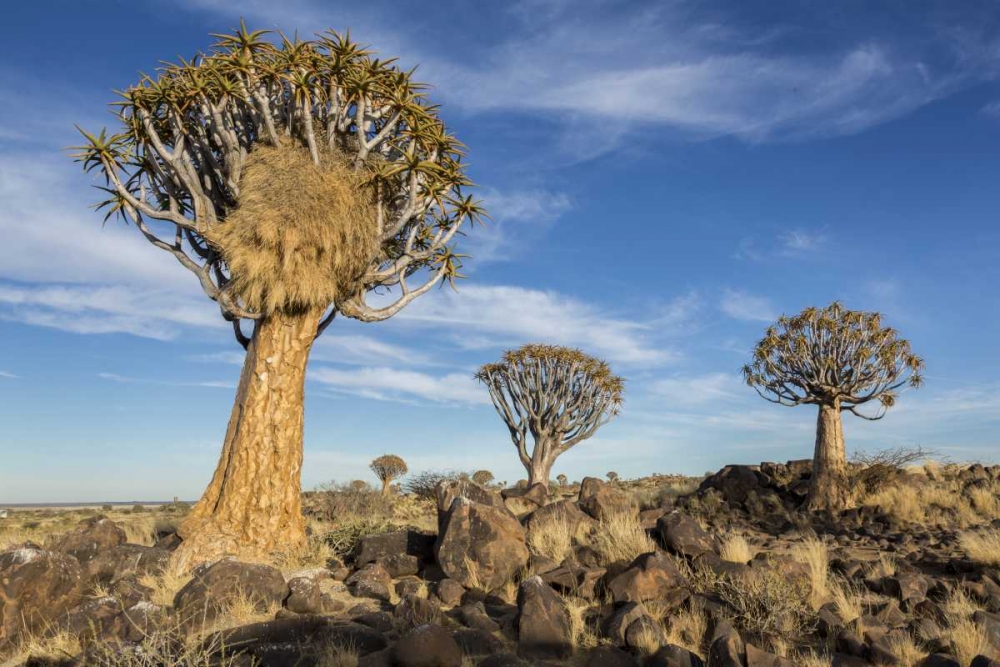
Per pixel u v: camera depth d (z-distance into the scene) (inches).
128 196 384.8
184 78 385.1
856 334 652.1
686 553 319.6
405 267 435.8
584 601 273.6
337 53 375.6
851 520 572.7
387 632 235.1
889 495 614.9
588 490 451.5
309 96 373.7
